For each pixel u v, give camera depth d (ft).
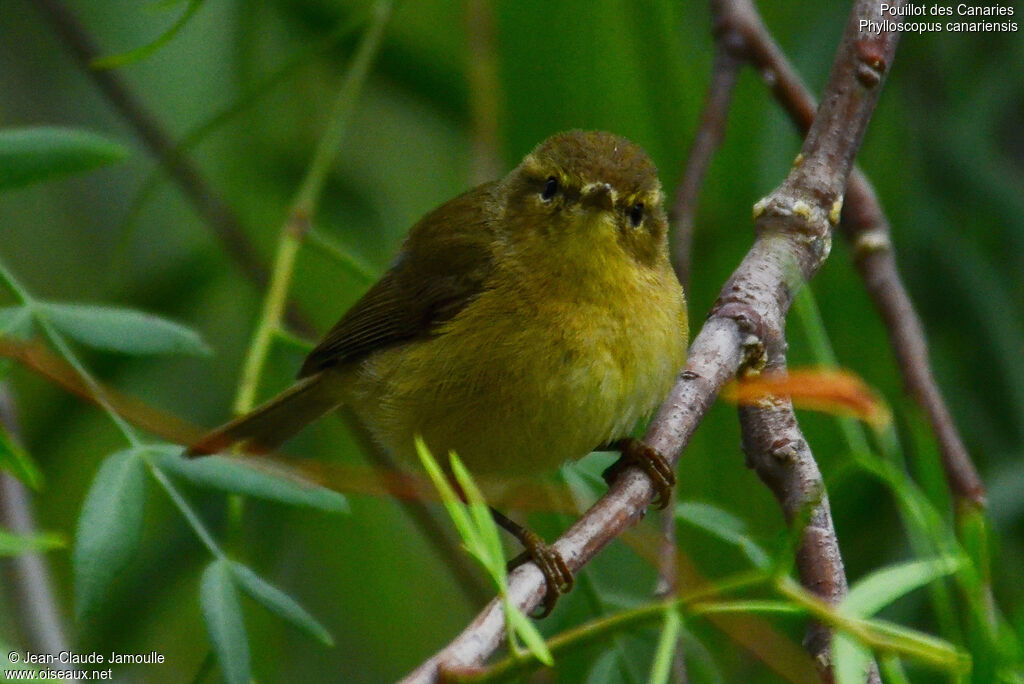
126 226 31.30
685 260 28.91
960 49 37.96
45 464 33.40
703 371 24.59
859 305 33.32
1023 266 37.32
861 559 33.09
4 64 40.57
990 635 13.84
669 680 22.71
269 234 37.45
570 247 26.14
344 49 36.88
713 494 31.19
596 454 27.86
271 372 36.19
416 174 39.22
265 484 22.08
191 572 31.99
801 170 27.35
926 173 37.37
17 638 27.63
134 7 36.09
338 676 36.78
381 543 35.50
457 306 27.68
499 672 15.16
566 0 33.88
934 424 26.48
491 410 26.71
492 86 34.19
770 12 38.06
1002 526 31.83
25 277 38.78
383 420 29.09
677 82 34.24
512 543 30.12
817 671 19.75
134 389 34.19
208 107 36.52
